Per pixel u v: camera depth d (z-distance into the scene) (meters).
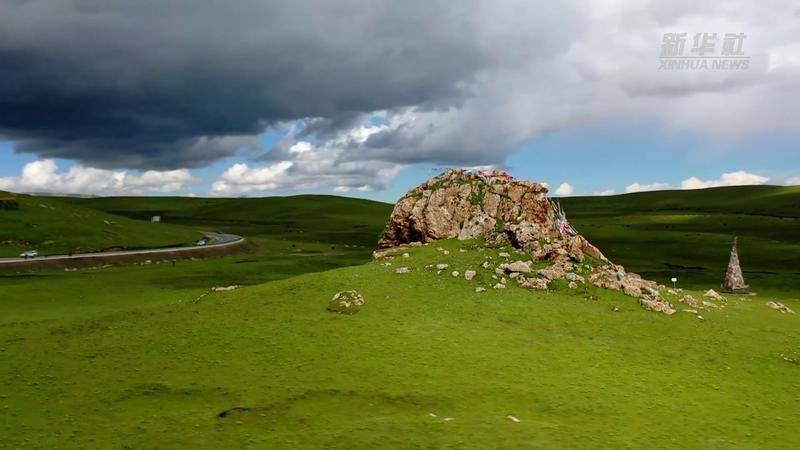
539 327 57.22
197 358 49.34
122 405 40.25
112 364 48.44
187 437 35.25
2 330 64.06
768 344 57.06
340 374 45.62
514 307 61.78
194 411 39.28
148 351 51.50
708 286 121.19
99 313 73.44
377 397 41.69
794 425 39.75
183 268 143.12
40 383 44.31
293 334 54.75
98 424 37.22
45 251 160.62
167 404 40.47
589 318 59.88
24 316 78.19
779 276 130.38
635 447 34.94
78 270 133.88
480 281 69.06
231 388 42.94
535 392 43.19
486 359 49.03
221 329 57.06
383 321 58.09
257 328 56.88
